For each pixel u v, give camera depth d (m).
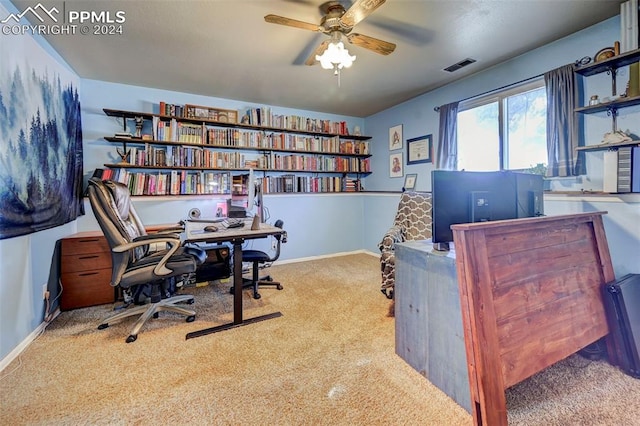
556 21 2.11
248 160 3.96
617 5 1.92
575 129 2.23
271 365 1.67
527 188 1.79
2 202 1.60
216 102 3.79
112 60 2.64
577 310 1.51
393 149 4.26
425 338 1.54
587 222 1.71
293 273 3.61
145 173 3.41
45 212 2.10
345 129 4.51
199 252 2.58
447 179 1.45
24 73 1.84
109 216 1.98
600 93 2.16
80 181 2.96
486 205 1.55
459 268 1.22
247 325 2.18
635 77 1.88
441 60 2.72
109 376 1.57
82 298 2.54
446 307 1.41
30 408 1.34
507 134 2.86
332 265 4.03
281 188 4.16
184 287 3.09
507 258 1.32
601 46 2.12
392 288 2.55
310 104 4.12
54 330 2.12
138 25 2.08
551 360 1.36
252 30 2.17
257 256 2.81
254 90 3.51
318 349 1.84
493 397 1.14
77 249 2.52
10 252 1.75
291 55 2.58
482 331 1.17
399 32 2.24
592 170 2.21
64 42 2.28
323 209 4.53
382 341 1.94
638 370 1.52
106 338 1.99
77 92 2.92
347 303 2.61
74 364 1.69
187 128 3.46
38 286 2.10
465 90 3.16
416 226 3.02
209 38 2.28
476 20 2.08
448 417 1.28
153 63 2.72
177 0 1.81
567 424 1.22
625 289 1.66
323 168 4.47
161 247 2.67
